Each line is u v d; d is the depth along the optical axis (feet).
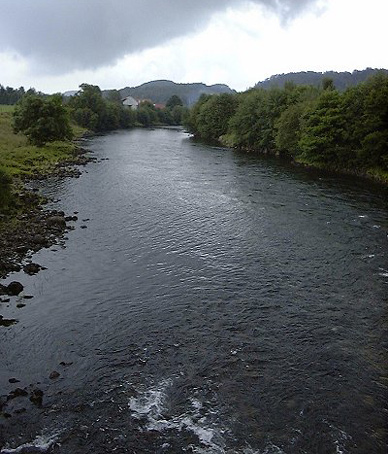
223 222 141.18
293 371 66.33
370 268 103.96
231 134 405.80
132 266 105.70
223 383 63.57
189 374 65.62
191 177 222.69
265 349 71.82
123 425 55.57
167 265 106.42
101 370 66.64
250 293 91.56
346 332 77.00
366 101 212.84
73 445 52.47
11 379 64.13
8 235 121.80
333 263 107.04
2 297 88.94
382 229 133.08
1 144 273.54
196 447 52.26
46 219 138.62
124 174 228.63
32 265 102.17
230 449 52.03
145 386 62.90
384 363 68.49
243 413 57.72
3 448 51.72
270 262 107.86
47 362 68.59
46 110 288.51
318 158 242.58
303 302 87.61
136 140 428.56
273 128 316.19
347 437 54.03
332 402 59.88
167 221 142.10
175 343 73.67
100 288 94.12
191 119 494.18
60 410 58.08
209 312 83.82
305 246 118.73
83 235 126.72
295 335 75.97
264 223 139.74
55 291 92.38
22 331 77.20
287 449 52.13
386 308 85.25
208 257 111.34
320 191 185.06
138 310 84.89
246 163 269.85
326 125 231.71
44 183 197.26
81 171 233.55
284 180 210.59
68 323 80.18
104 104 566.77
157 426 55.42
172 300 88.79
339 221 141.18
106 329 78.23
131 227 135.33
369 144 212.64
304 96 297.94
